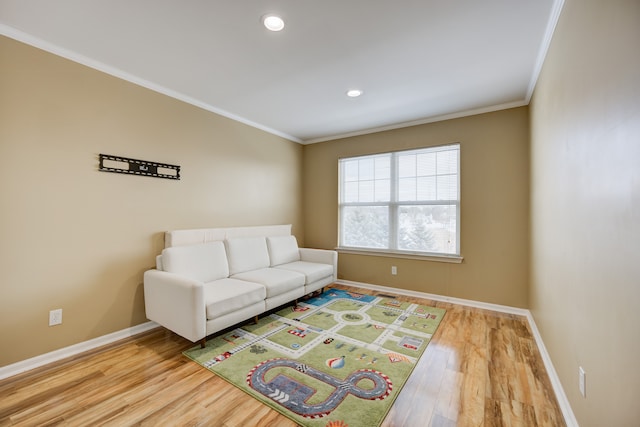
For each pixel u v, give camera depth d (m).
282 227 4.30
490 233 3.37
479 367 2.08
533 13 1.80
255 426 1.51
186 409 1.64
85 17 1.84
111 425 1.51
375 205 4.27
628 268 0.96
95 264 2.43
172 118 3.00
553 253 2.00
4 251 1.97
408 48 2.20
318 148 4.80
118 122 2.57
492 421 1.55
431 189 3.81
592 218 1.28
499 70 2.53
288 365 2.10
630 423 0.93
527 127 3.17
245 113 3.63
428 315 3.12
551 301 2.06
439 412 1.62
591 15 1.28
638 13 0.88
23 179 2.05
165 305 2.42
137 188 2.71
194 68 2.52
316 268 3.69
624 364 0.97
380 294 3.93
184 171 3.12
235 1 1.69
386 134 4.12
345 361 2.16
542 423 1.54
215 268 3.00
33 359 2.08
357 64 2.44
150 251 2.81
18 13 1.80
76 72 2.31
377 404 1.68
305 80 2.74
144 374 1.99
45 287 2.15
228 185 3.62
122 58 2.36
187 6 1.74
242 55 2.31
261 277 3.08
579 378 1.42
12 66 2.00
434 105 3.34
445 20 1.87
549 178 2.12
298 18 1.85
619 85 1.02
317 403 1.69
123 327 2.60
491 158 3.37
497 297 3.33
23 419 1.55
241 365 2.10
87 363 2.13
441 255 3.64
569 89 1.60
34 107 2.10
